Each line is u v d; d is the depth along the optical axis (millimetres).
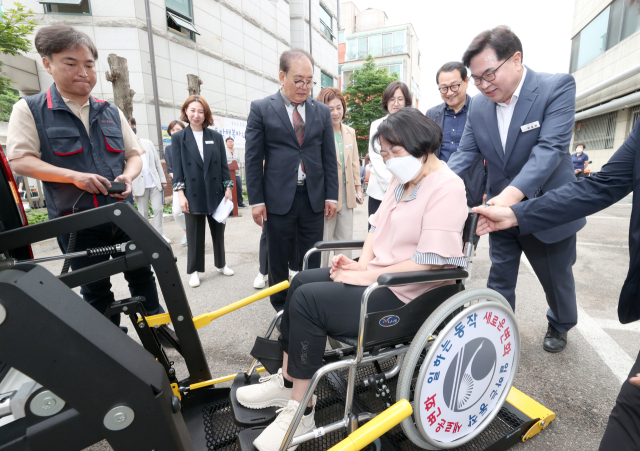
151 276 2443
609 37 14164
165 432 911
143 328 1623
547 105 1985
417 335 1307
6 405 930
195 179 3465
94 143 2070
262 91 15484
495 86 1916
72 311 831
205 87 12445
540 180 1833
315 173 2727
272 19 15797
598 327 2729
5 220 1427
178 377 2229
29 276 813
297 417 1277
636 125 1277
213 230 3896
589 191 1385
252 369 1917
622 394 1066
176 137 3441
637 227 1183
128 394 852
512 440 1595
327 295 1429
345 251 3660
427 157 1437
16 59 9500
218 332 2756
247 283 3824
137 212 1557
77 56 1839
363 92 24625
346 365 1342
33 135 1899
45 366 785
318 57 21359
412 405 1352
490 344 1470
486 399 1540
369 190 3574
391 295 1451
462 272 1433
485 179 3104
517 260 2312
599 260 4449
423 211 1447
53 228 1433
